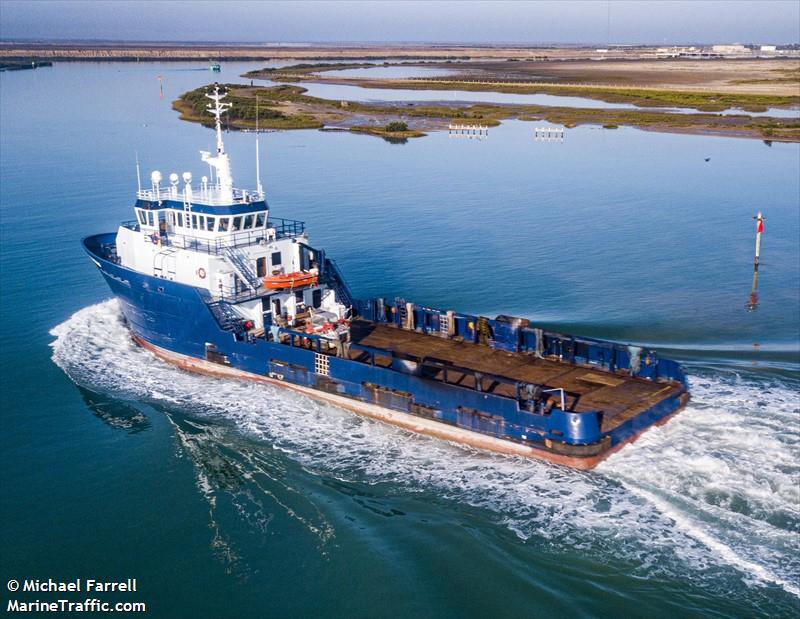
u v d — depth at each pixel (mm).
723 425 26172
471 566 20234
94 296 43094
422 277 46938
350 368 28656
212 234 33344
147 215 35906
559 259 50969
